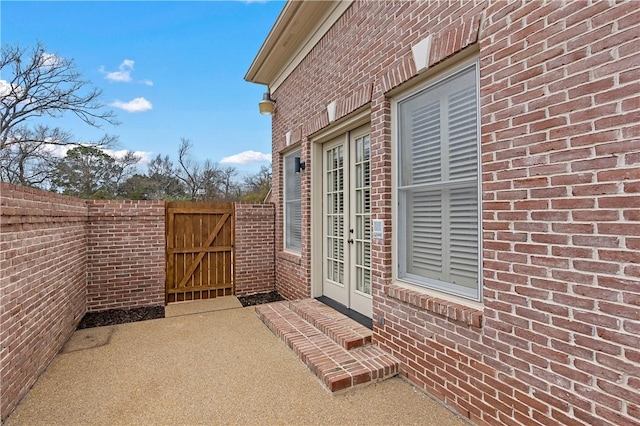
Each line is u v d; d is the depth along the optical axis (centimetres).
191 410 265
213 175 2312
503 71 223
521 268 211
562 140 189
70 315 439
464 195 272
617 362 166
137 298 579
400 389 293
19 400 277
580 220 181
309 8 469
